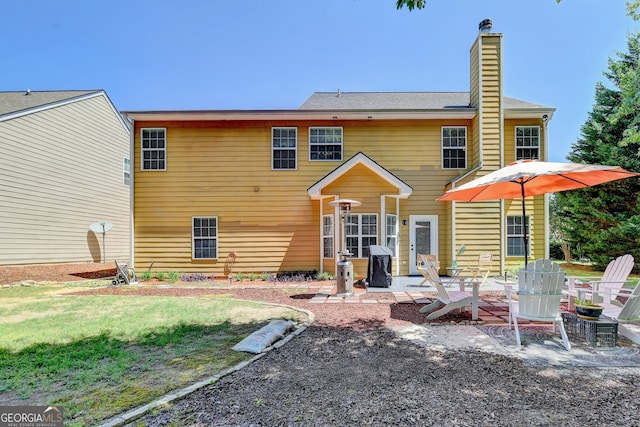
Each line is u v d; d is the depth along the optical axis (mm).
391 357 3943
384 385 3170
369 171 10945
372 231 10852
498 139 11227
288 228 11719
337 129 11898
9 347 4328
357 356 3980
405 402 2840
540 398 2902
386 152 11828
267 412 2689
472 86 11930
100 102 16344
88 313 6324
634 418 2580
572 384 3182
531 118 11781
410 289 9125
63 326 5375
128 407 2787
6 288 9680
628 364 3697
